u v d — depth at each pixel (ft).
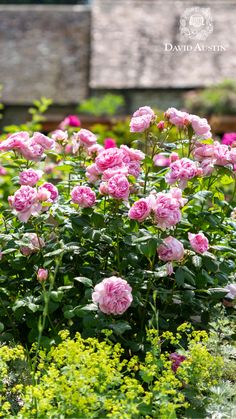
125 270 12.51
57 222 12.47
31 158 12.68
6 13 71.36
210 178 13.11
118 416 9.53
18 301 11.53
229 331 11.87
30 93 60.90
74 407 9.44
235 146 13.70
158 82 59.21
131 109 59.41
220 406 10.30
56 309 12.19
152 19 67.26
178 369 10.34
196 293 12.59
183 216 12.81
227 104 52.80
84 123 43.01
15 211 11.77
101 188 11.63
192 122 12.64
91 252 12.52
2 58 65.31
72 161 13.66
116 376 10.02
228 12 67.82
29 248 11.99
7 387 10.91
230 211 13.71
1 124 60.34
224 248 12.07
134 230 11.71
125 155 12.28
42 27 69.62
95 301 10.86
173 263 11.91
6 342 11.98
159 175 13.28
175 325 12.28
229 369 11.22
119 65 61.11
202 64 61.26
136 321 12.32
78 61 65.00
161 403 9.78
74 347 9.77
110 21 67.36
